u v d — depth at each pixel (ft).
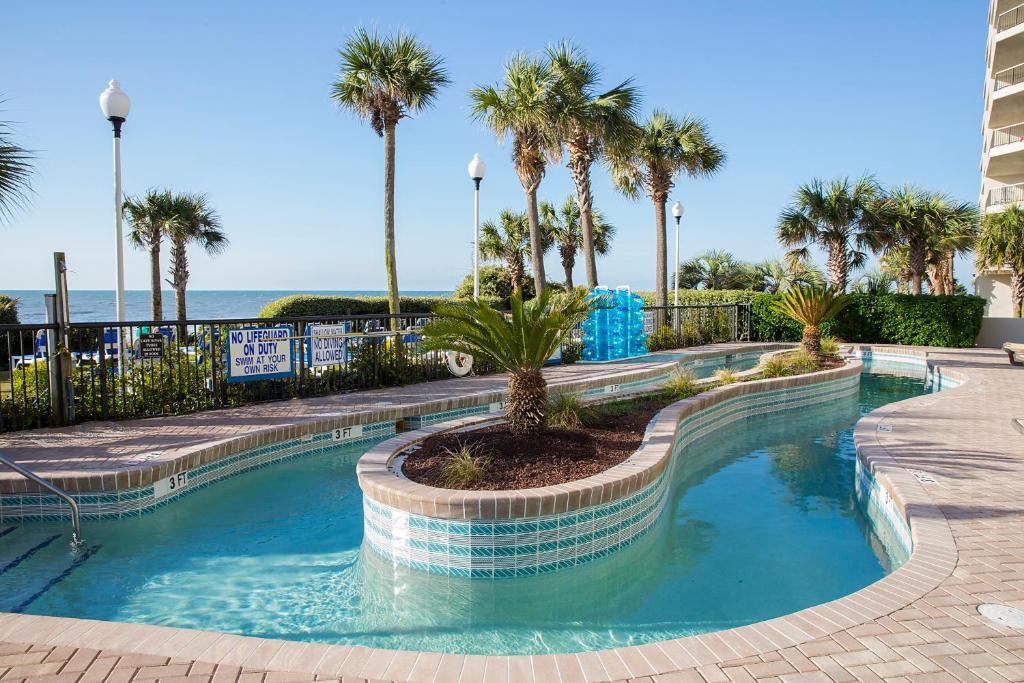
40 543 14.74
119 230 27.48
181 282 74.84
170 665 7.98
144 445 19.35
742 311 70.95
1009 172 88.84
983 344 65.31
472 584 13.09
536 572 13.65
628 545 15.28
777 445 25.90
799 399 34.88
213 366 25.63
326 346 29.76
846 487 20.21
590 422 21.45
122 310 27.63
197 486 18.72
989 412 27.12
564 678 7.73
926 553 11.87
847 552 14.84
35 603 11.91
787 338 70.69
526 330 18.03
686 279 108.06
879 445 20.67
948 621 9.25
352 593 12.52
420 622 11.43
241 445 20.38
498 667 7.98
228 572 13.39
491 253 89.86
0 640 8.52
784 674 7.84
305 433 22.85
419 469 15.94
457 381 34.58
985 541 12.48
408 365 33.50
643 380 40.34
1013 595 10.12
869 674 7.84
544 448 17.48
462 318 18.71
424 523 13.60
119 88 27.04
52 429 21.74
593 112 52.47
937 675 7.85
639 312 52.95
